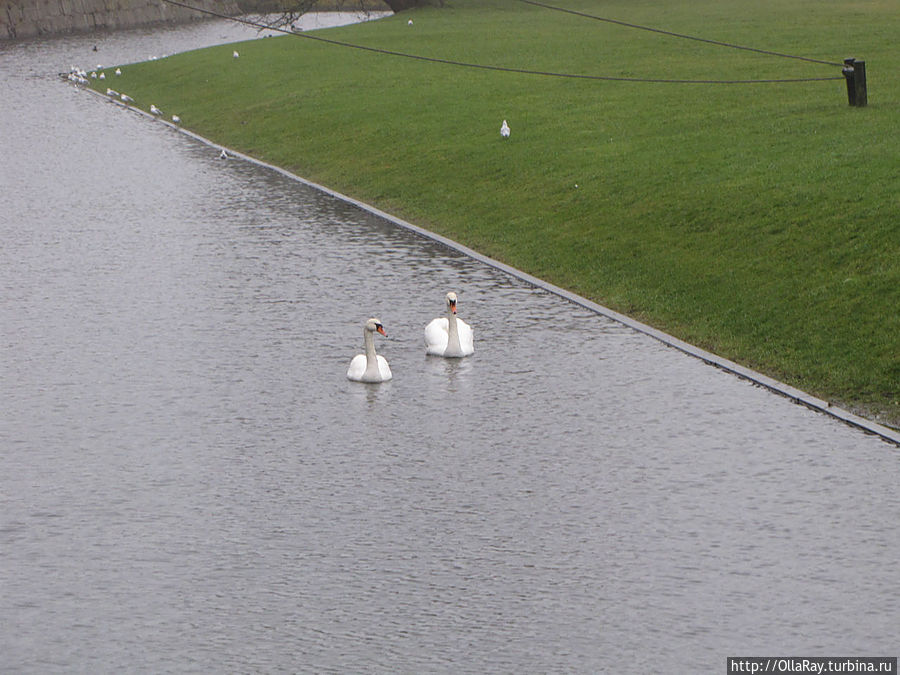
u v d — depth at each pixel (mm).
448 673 14047
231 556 16828
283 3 126625
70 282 31516
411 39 74500
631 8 86875
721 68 52906
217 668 14234
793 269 27031
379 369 23578
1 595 15953
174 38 108562
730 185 32781
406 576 16188
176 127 59500
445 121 48156
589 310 27922
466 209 37500
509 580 16000
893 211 28016
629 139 40469
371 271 31859
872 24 63625
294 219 38656
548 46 66062
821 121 38344
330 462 19906
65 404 22781
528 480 18984
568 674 13977
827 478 18688
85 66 88312
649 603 15383
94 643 14812
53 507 18484
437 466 19625
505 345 25625
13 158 51625
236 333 26844
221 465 19891
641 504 18031
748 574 15969
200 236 36500
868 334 23547
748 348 24484
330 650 14555
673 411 21625
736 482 18656
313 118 53781
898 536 16812
